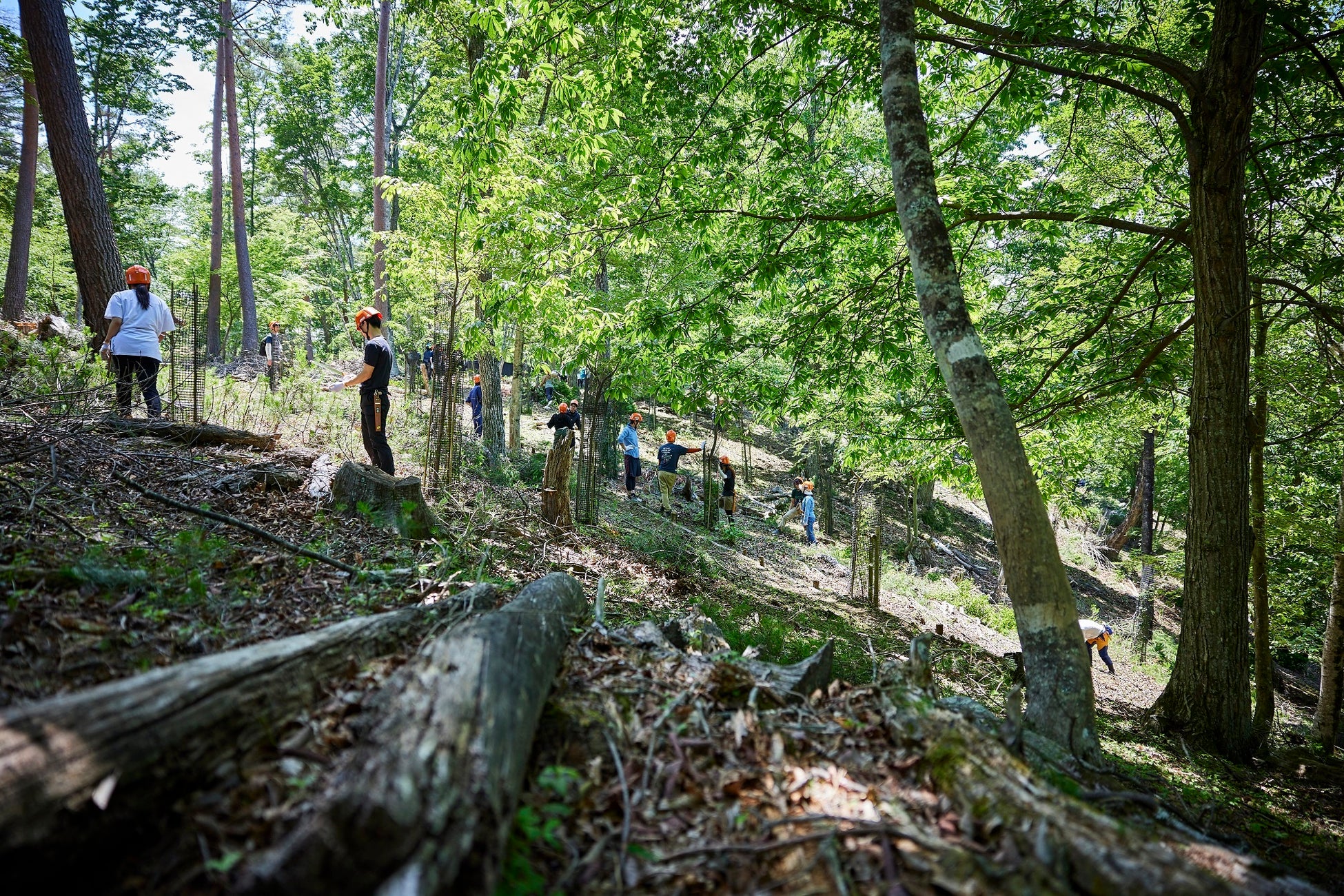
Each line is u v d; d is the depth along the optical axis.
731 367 9.55
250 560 4.31
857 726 2.93
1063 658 3.79
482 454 12.51
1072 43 7.00
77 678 2.65
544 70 7.37
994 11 8.56
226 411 8.81
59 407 6.28
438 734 1.93
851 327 9.19
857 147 13.05
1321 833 5.16
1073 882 1.94
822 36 8.36
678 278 13.11
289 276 26.89
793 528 18.88
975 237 9.09
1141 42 8.73
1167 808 3.50
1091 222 8.30
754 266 8.79
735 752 2.62
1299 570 10.55
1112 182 12.34
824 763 2.60
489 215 8.17
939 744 2.62
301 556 4.60
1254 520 8.98
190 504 5.08
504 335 14.70
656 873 1.97
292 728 2.28
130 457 5.59
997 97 9.47
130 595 3.44
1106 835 2.05
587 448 10.71
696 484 19.27
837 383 9.55
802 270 9.23
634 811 2.26
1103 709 8.25
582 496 10.57
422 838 1.60
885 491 22.84
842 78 8.80
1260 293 8.91
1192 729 7.15
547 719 2.70
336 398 11.23
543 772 2.39
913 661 3.53
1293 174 8.23
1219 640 7.11
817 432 17.52
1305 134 7.98
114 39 29.70
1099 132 12.30
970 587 17.78
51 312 16.77
